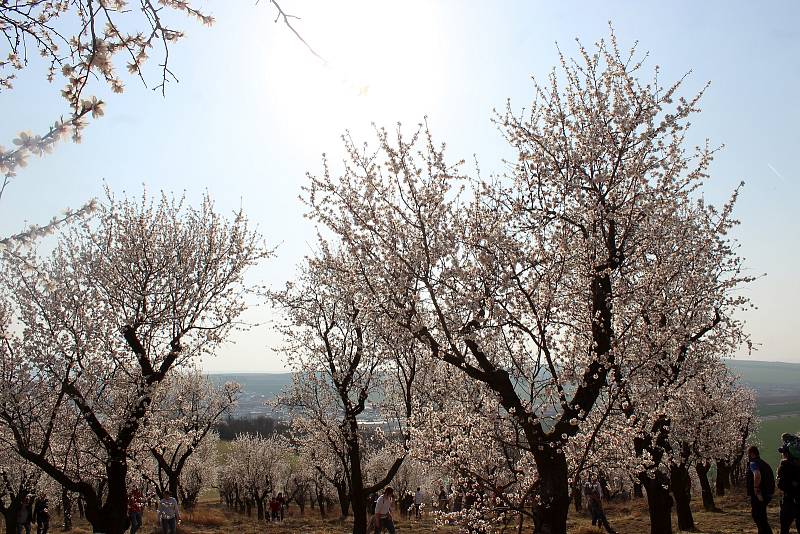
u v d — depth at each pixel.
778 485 11.69
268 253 17.94
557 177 10.91
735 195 13.77
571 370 9.52
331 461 32.25
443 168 10.15
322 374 19.50
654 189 10.96
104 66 3.91
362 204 10.36
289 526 26.00
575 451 9.64
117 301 15.83
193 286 16.52
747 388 36.62
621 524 21.61
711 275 14.65
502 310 9.30
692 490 39.59
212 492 66.94
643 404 10.48
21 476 19.44
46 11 3.96
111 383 14.84
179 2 4.00
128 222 16.45
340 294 15.65
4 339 14.09
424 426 11.30
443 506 11.80
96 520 13.60
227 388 27.83
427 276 9.71
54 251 15.48
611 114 10.95
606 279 10.16
